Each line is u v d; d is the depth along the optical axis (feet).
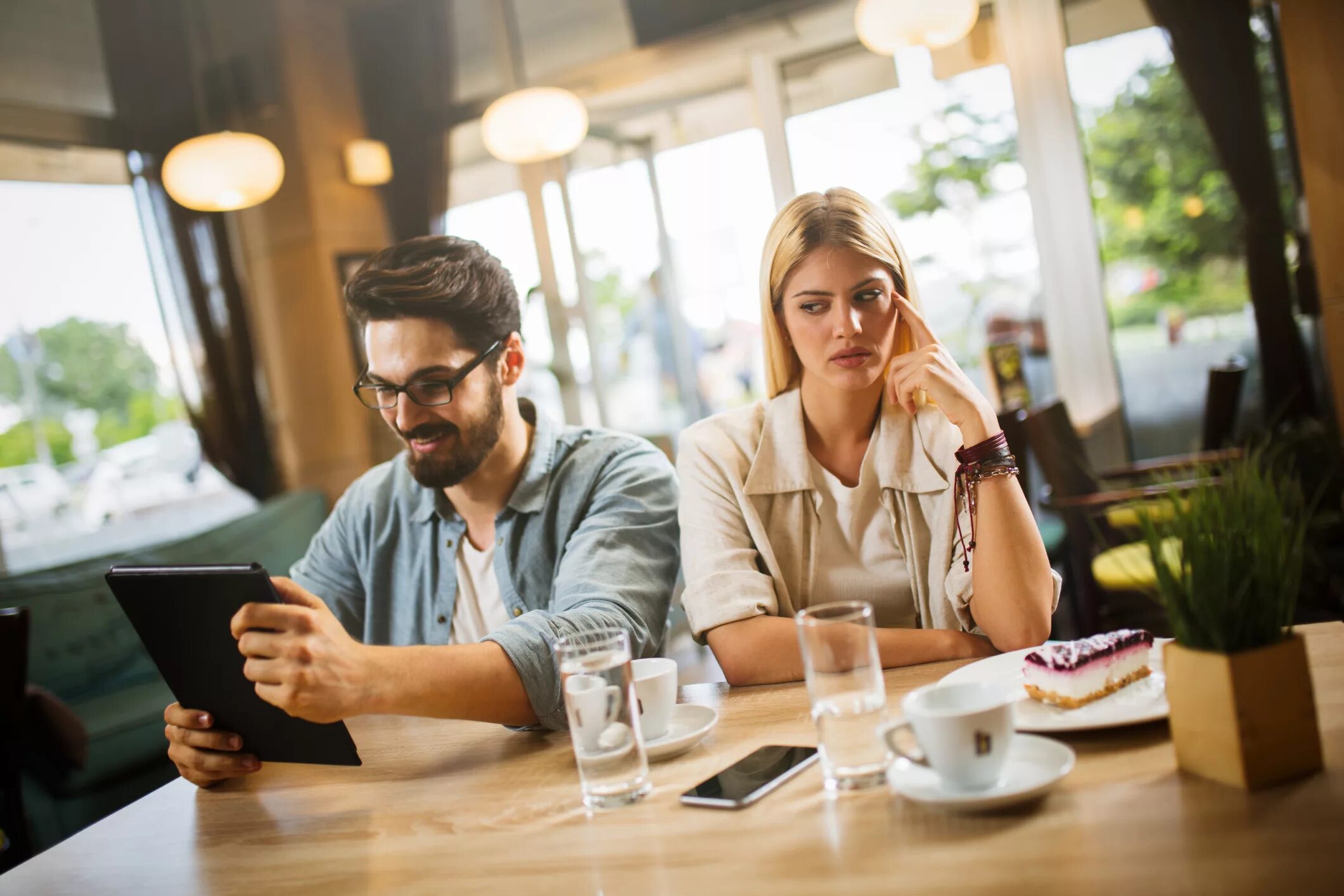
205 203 13.66
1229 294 13.98
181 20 16.63
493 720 3.99
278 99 16.62
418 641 5.65
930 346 4.56
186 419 16.67
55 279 15.42
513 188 17.76
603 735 3.14
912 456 4.72
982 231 15.21
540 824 3.15
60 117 15.47
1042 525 12.01
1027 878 2.29
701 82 16.57
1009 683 3.54
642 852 2.80
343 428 16.67
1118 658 3.31
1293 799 2.44
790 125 16.01
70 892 3.36
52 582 11.63
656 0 16.62
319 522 15.89
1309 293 12.98
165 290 16.47
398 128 18.04
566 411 17.58
